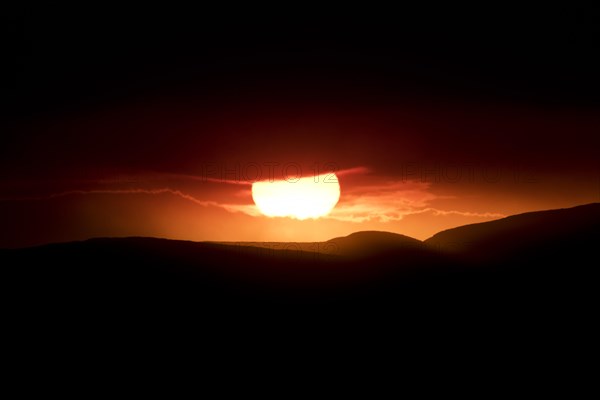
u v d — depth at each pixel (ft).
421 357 149.28
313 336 156.46
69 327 147.23
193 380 130.82
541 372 142.82
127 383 127.03
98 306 159.22
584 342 157.48
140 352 139.23
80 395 121.70
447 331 164.45
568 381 138.51
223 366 137.39
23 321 148.87
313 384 133.69
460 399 130.93
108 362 134.21
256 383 131.95
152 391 125.29
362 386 134.51
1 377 125.70
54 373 128.36
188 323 155.43
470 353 152.15
